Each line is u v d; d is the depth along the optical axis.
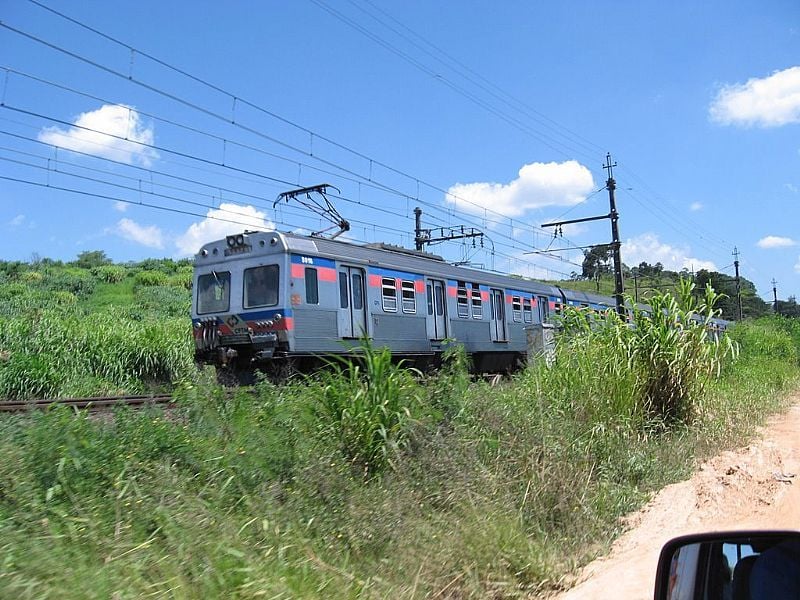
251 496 5.69
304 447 6.62
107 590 3.94
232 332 14.50
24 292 34.03
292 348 13.91
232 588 4.38
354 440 7.02
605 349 11.17
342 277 15.40
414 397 7.81
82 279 42.28
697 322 11.78
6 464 5.00
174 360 17.02
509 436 8.16
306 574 4.78
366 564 5.34
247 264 14.58
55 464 5.17
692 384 11.42
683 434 10.71
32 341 16.16
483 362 20.92
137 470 5.48
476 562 5.57
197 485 5.64
